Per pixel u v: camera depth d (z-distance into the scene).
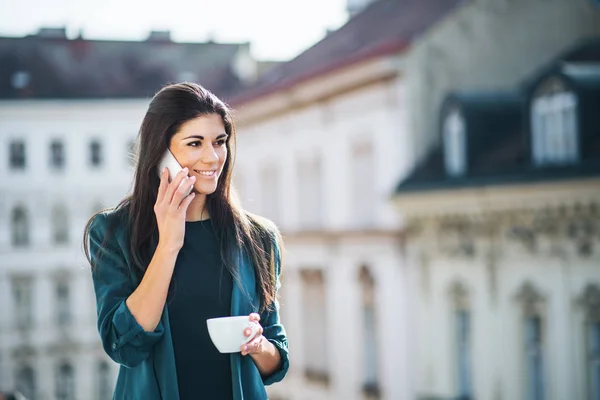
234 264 3.57
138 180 3.53
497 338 20.89
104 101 50.50
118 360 3.43
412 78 24.28
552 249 19.22
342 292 27.36
